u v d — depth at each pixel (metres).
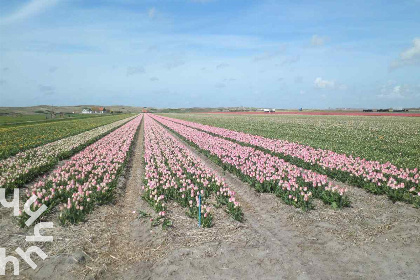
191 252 6.75
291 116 81.19
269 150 19.95
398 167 13.92
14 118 88.62
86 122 62.12
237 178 13.91
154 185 10.62
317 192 10.29
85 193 9.83
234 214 8.77
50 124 54.09
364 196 10.37
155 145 22.92
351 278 5.66
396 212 8.70
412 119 58.00
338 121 52.44
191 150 23.56
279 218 8.78
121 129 41.16
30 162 14.96
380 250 6.64
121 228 8.31
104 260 6.54
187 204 9.79
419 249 6.58
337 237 7.35
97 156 17.52
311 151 18.20
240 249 6.89
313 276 5.75
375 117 69.00
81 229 7.98
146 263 6.42
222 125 44.88
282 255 6.59
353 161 14.39
